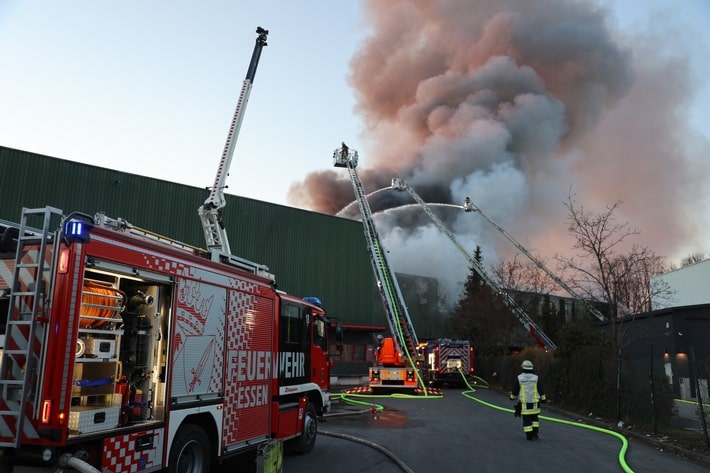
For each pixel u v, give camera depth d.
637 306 19.64
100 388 5.23
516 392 11.75
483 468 8.59
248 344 7.69
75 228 4.75
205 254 7.20
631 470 8.52
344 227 33.72
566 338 18.44
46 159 21.45
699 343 25.34
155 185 24.61
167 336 5.93
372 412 16.75
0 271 5.25
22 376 4.69
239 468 8.37
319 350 10.43
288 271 30.44
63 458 4.57
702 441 10.82
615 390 14.46
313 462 8.85
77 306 4.73
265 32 15.55
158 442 5.63
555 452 10.09
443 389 29.92
